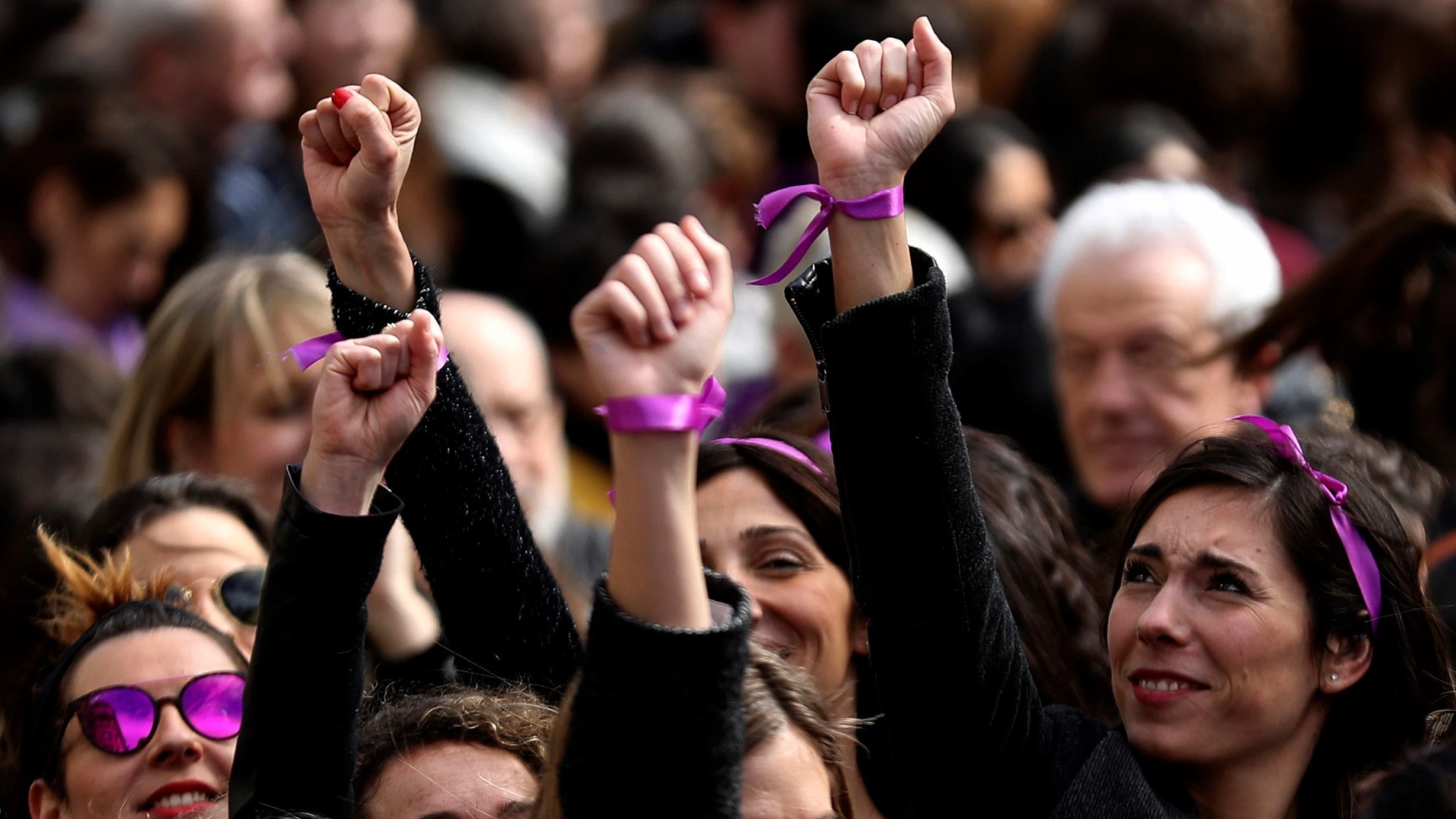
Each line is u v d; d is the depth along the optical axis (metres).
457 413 8.96
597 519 16.06
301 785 7.55
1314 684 8.77
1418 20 17.25
